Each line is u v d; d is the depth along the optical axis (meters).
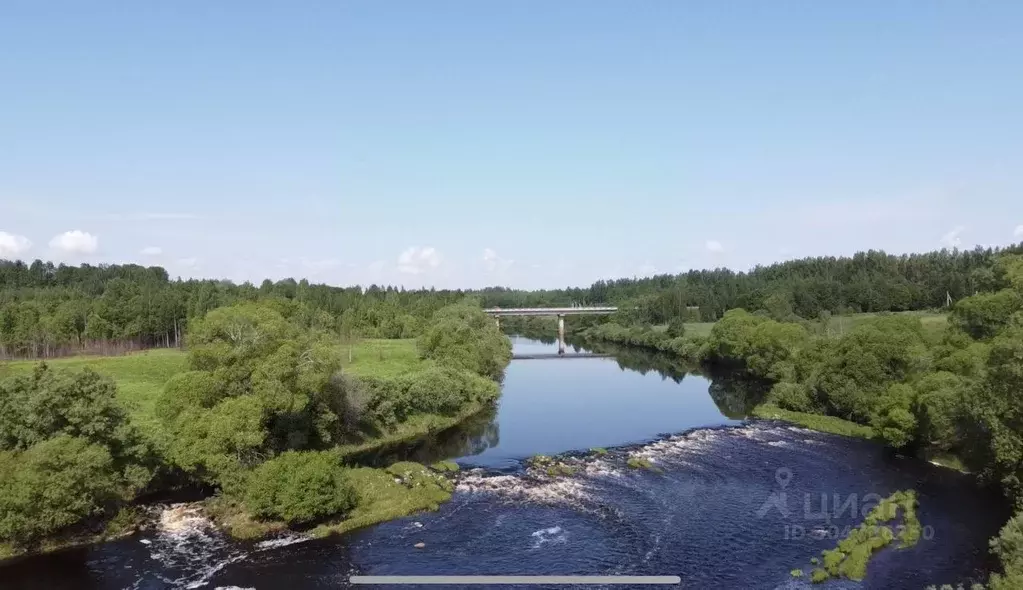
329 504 51.16
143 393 85.31
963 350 76.69
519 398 116.00
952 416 61.28
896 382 80.75
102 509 49.41
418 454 75.00
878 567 42.50
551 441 81.12
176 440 57.50
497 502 56.81
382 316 194.12
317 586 41.44
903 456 68.94
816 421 85.00
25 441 49.22
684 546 46.69
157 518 52.75
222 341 63.53
